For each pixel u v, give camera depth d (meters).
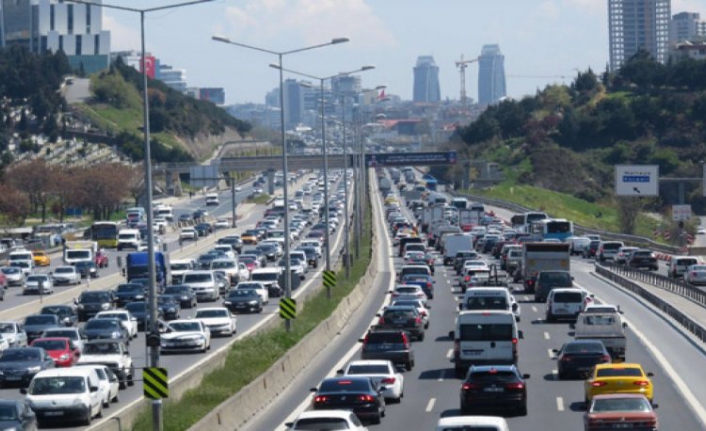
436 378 110.50
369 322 168.25
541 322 162.00
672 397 96.50
